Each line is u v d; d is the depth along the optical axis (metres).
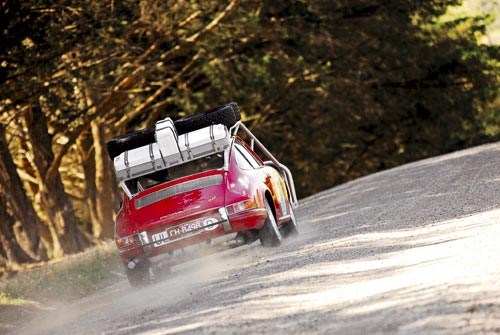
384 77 99.44
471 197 32.16
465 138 108.94
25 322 28.42
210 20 74.62
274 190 28.86
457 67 105.19
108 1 56.62
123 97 73.75
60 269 40.19
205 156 27.75
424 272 17.41
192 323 16.36
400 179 52.00
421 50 98.50
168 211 26.45
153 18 65.25
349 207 40.84
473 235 21.61
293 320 14.82
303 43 88.25
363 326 13.58
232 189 26.45
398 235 24.91
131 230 26.64
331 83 93.12
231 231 26.28
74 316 24.80
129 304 23.17
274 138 100.12
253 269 23.14
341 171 109.25
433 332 12.52
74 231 67.75
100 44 58.09
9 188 57.72
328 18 89.19
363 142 109.19
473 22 104.56
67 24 55.03
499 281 14.98
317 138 101.38
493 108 107.81
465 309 13.46
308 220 39.09
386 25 94.38
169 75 83.94
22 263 54.56
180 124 28.06
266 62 86.75
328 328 13.83
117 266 40.31
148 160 27.30
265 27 83.44
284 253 25.56
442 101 105.88
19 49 52.56
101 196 76.44
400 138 109.50
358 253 22.28
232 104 29.16
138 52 69.12
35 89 57.91
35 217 59.41
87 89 66.06
